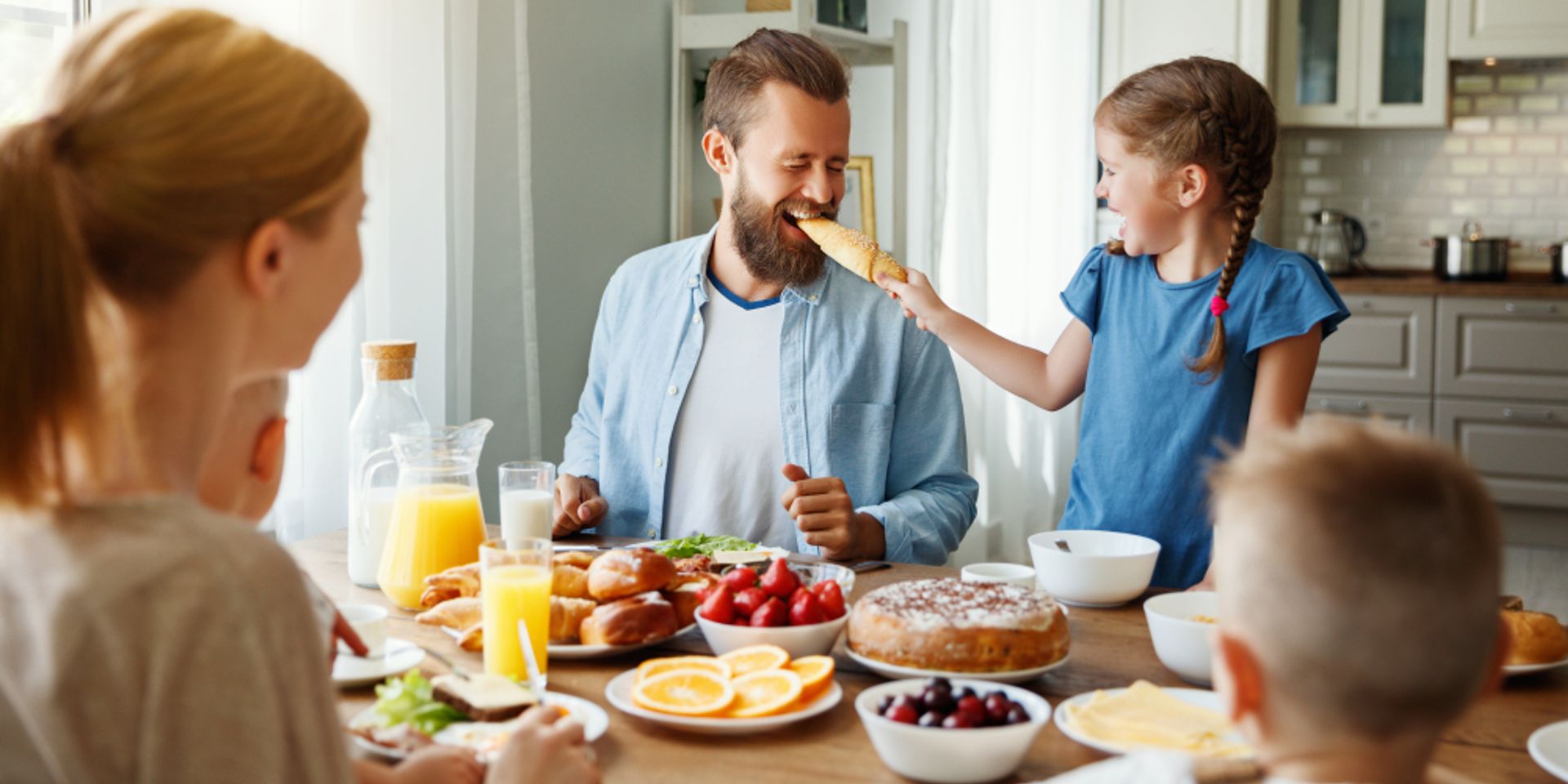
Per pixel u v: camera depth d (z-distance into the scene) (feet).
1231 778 2.62
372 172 7.30
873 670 4.09
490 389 8.93
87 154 2.37
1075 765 3.31
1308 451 2.37
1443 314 15.16
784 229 6.47
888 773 3.27
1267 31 15.49
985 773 3.16
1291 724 2.32
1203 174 5.53
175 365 2.53
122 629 2.25
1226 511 2.43
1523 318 14.87
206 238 2.46
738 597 4.19
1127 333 5.92
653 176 11.52
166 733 2.24
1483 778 3.20
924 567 5.31
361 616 4.18
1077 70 15.23
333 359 7.06
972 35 13.16
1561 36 15.21
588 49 10.33
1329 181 17.51
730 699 3.54
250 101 2.50
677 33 11.44
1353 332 15.55
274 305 2.66
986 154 13.42
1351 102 16.12
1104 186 5.94
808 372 6.56
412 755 3.23
